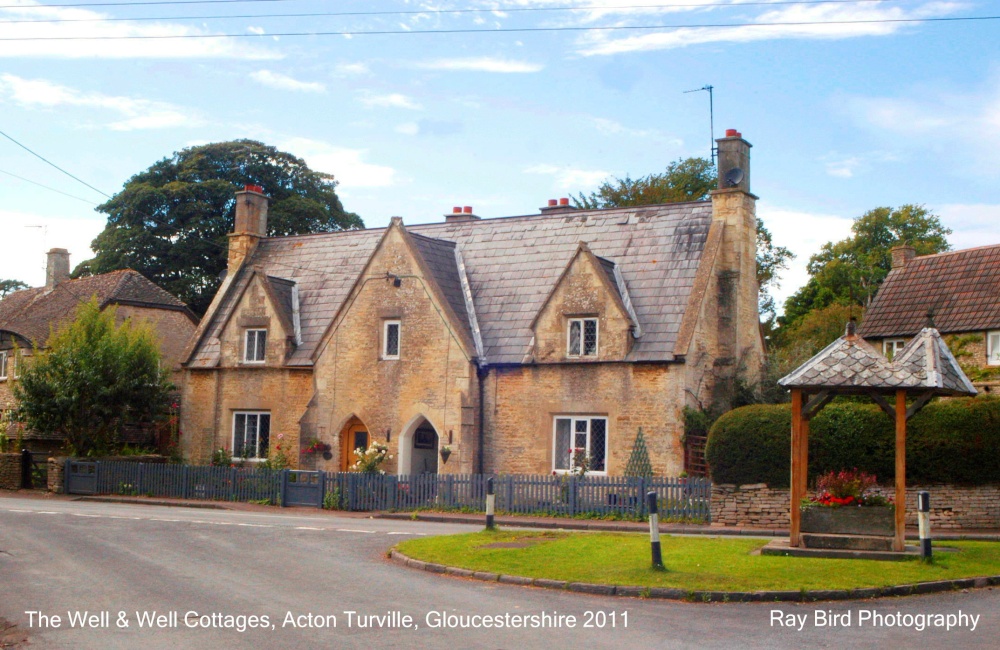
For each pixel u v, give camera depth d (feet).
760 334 112.16
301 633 41.29
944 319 131.85
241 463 122.83
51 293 170.81
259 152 196.44
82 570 57.21
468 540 65.00
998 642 40.01
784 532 80.94
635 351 101.71
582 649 38.75
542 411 105.40
